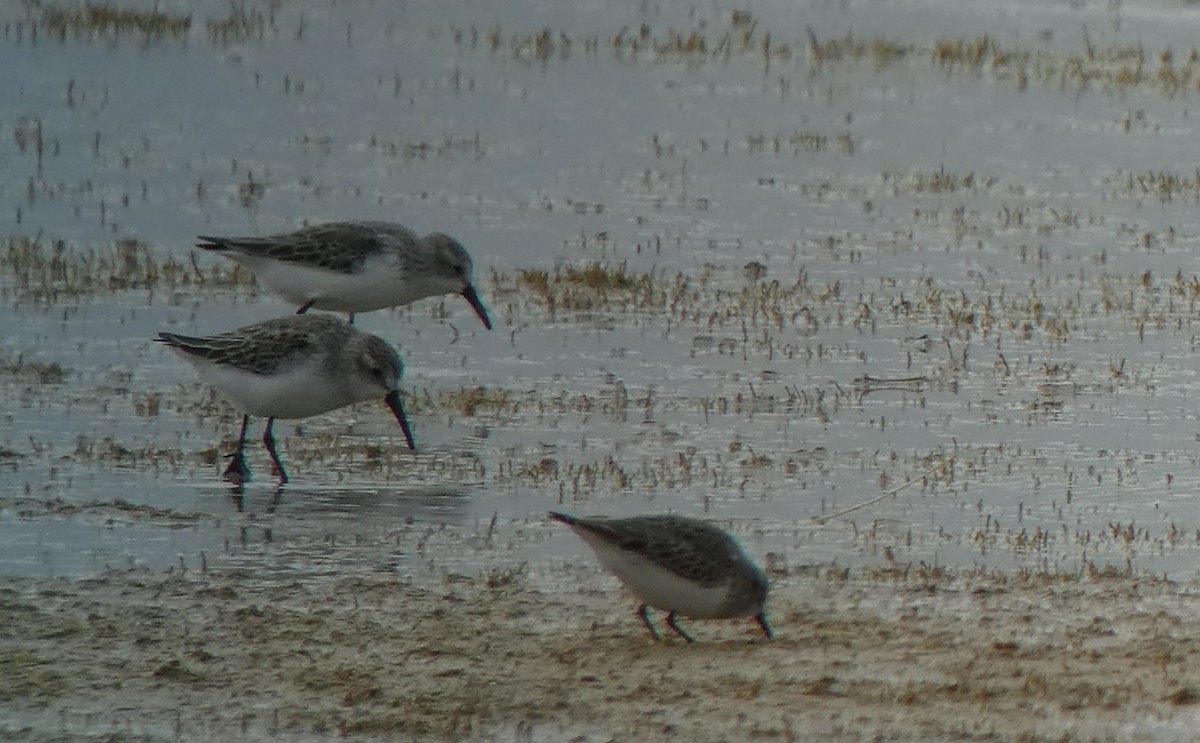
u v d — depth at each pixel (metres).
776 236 22.75
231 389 13.97
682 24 37.16
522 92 30.89
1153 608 11.67
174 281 19.61
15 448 14.41
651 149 27.38
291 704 9.77
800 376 17.22
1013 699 10.00
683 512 13.48
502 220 23.00
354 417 15.73
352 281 16.75
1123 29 37.50
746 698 9.97
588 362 17.53
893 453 15.05
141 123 27.30
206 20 34.75
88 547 12.38
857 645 10.88
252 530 12.90
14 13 33.91
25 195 23.08
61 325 17.91
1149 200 25.36
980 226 23.58
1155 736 9.50
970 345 18.38
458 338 18.23
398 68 32.12
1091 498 14.06
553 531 13.07
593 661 10.54
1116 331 19.02
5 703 9.66
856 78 33.19
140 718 9.53
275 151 26.14
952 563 12.59
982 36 36.50
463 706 9.77
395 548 12.63
